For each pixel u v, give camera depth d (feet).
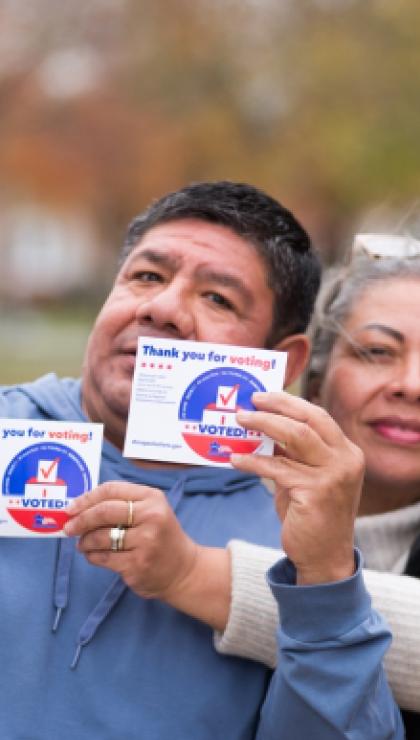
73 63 97.50
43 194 114.62
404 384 15.89
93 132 103.76
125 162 105.29
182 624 13.42
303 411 12.01
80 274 175.11
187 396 12.60
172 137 99.40
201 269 14.16
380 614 13.10
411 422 16.14
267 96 93.45
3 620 13.00
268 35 91.04
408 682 13.35
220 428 12.57
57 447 12.47
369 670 12.01
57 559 13.50
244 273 14.29
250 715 13.42
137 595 13.46
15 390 15.33
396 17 84.74
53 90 101.81
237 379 12.55
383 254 16.88
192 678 13.20
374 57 85.25
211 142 95.76
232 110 94.68
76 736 12.73
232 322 14.35
